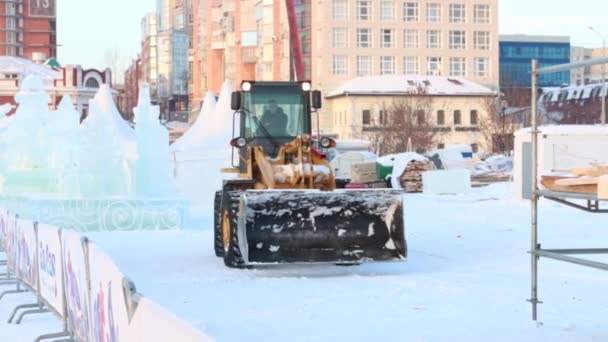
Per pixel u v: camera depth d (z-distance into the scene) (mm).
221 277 15891
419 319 11578
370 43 120688
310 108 18844
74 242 9023
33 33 188750
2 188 29078
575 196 10023
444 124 108812
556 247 20047
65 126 28781
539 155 36062
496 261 18156
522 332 10648
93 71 106062
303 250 15758
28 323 12289
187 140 39719
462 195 44844
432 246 21328
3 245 18141
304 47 120312
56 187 29266
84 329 8625
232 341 10250
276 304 12898
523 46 171875
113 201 26672
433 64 123500
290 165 17109
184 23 190625
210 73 133125
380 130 98938
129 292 5699
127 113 149000
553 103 103312
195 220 30781
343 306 12680
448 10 123812
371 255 15859
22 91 29844
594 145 35531
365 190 16078
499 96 105500
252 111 18656
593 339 10195
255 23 121625
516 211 33188
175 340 4398
